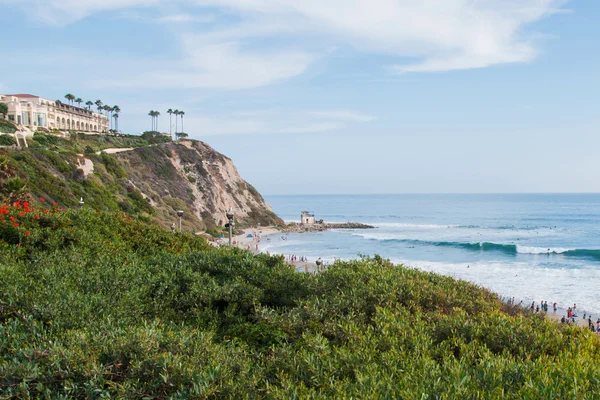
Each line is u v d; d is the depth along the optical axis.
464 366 5.96
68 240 13.55
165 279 10.80
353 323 7.79
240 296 10.24
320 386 5.81
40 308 7.40
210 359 6.17
